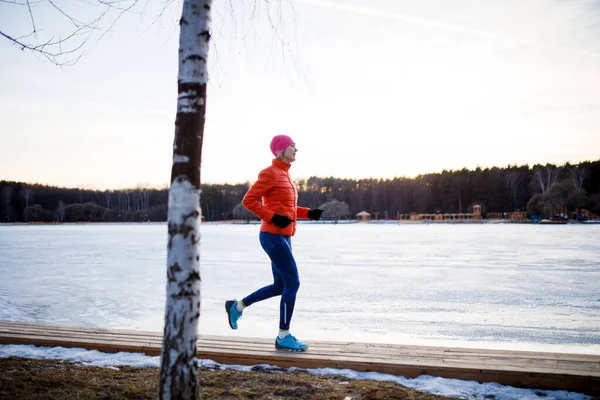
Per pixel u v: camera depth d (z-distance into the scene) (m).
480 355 3.76
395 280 11.93
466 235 36.00
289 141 4.07
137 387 3.31
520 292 9.95
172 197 2.54
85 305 8.88
